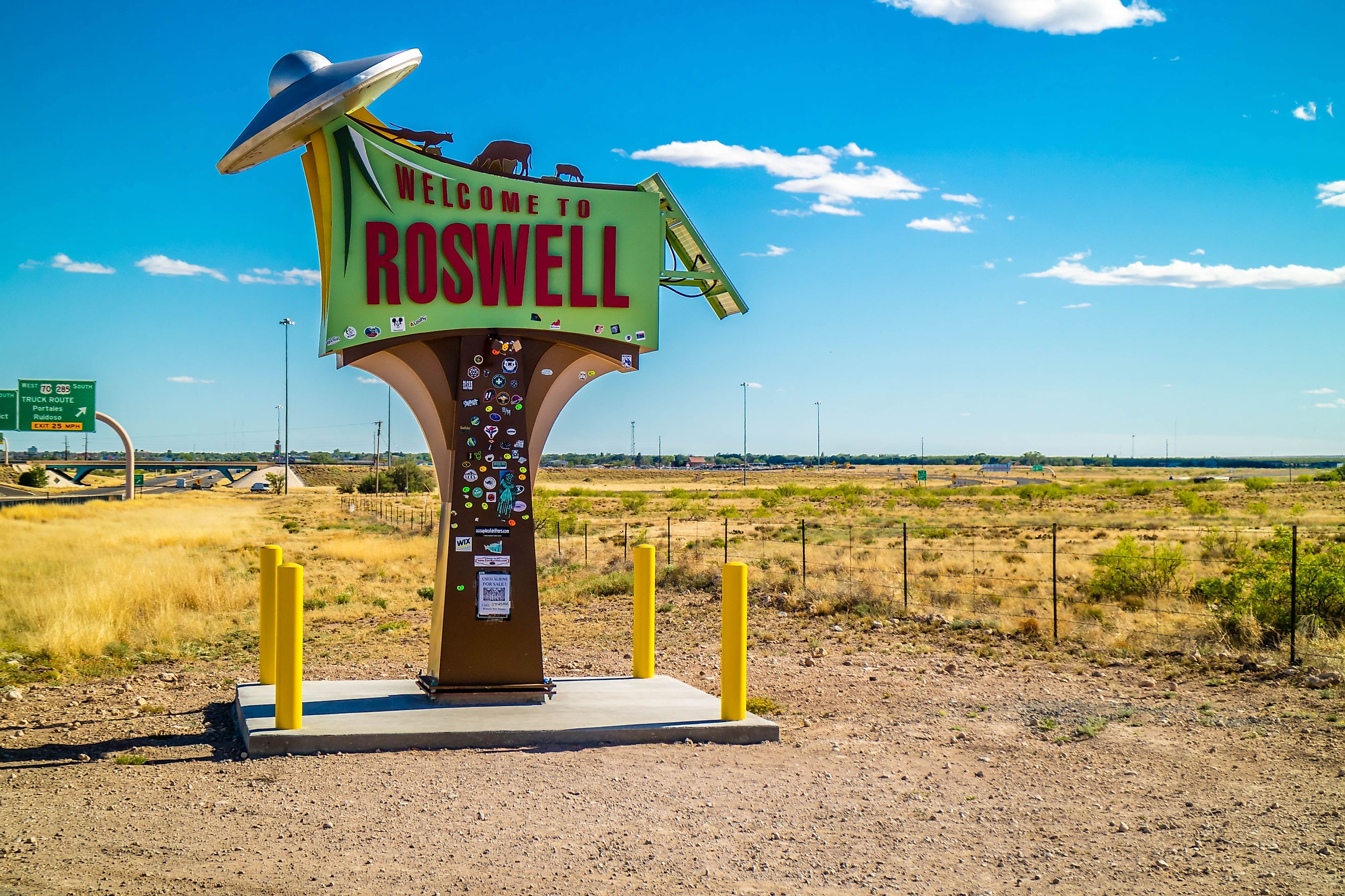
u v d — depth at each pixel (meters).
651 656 11.45
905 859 5.89
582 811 6.77
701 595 19.97
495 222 10.20
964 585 21.25
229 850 5.89
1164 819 6.62
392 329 9.91
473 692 9.85
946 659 13.39
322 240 10.12
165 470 144.88
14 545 30.48
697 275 11.06
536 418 10.45
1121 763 8.10
